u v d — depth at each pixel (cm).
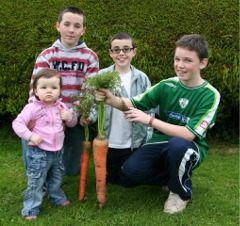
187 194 350
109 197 377
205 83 346
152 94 359
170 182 345
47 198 371
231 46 514
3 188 392
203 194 387
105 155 347
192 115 346
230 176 433
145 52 500
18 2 549
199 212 352
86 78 350
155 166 365
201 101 341
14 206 358
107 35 512
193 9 541
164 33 518
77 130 393
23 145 358
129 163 358
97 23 522
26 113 331
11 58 496
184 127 337
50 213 346
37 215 341
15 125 329
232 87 485
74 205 359
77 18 366
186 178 344
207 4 547
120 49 374
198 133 335
